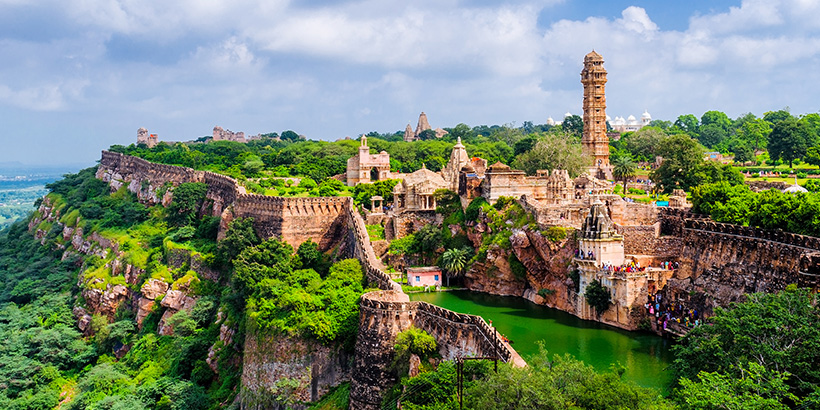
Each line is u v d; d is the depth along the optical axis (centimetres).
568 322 14438
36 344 19025
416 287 17988
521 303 16350
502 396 7650
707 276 13525
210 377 15575
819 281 10394
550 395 7312
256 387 13538
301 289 14412
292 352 13050
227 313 16650
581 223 16900
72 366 18800
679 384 9400
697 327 10056
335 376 12762
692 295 13525
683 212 16262
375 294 12056
